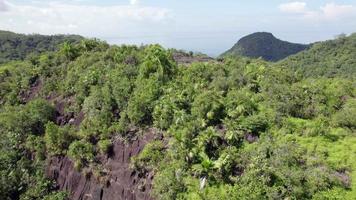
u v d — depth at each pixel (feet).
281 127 105.29
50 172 143.74
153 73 147.95
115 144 127.75
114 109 141.59
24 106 184.85
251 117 108.27
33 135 159.53
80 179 130.21
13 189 139.54
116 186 117.80
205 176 95.50
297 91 120.98
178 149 105.19
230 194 86.99
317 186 83.10
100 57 187.11
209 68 149.38
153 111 126.82
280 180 85.25
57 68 201.46
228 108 114.73
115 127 131.75
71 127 152.25
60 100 175.52
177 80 141.28
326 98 122.01
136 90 140.77
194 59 200.75
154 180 104.83
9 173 143.74
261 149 95.96
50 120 168.96
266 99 118.83
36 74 208.33
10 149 158.10
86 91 164.55
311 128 103.04
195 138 105.91
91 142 136.26
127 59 173.58
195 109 116.06
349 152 93.66
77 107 160.45
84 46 216.95
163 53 158.51
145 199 104.78
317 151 94.12
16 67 237.45
